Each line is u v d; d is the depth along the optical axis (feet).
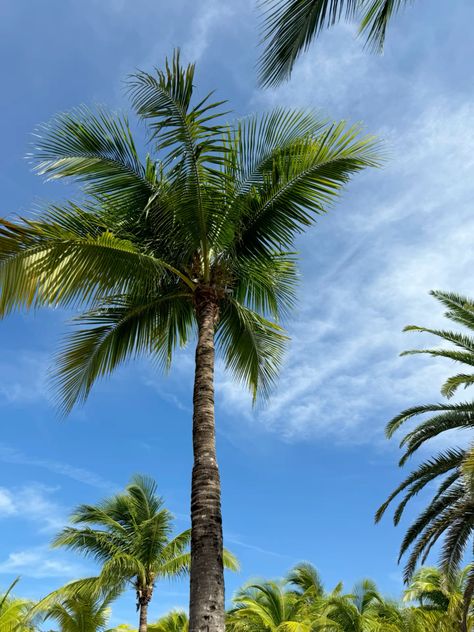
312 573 95.55
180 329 33.94
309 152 28.30
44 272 24.77
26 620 65.16
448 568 44.37
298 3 18.10
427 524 47.52
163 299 31.04
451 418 46.57
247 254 31.40
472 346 46.19
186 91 26.53
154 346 33.73
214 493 23.67
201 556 22.06
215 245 30.60
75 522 70.95
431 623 62.59
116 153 29.55
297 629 62.49
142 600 67.31
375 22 18.70
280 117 29.14
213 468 24.32
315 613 73.82
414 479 47.57
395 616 76.02
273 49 18.63
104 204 30.42
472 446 34.37
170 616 85.66
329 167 28.32
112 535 70.44
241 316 33.81
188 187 28.40
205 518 22.94
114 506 75.46
